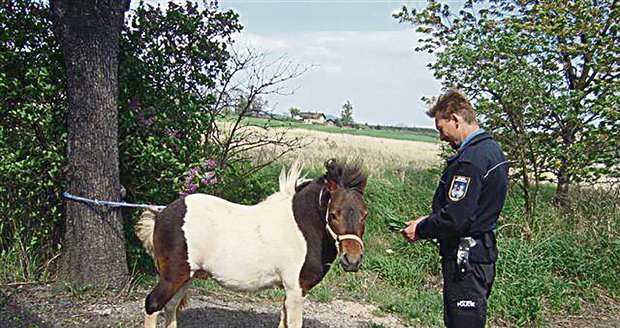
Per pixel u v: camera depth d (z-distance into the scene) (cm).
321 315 623
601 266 781
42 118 626
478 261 368
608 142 872
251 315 586
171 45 714
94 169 593
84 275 600
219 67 765
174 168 662
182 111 699
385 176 1211
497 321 652
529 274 716
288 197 466
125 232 682
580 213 889
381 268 791
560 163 869
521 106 842
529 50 876
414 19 1040
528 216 881
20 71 639
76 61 578
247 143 841
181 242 450
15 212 651
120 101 653
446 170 378
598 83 884
